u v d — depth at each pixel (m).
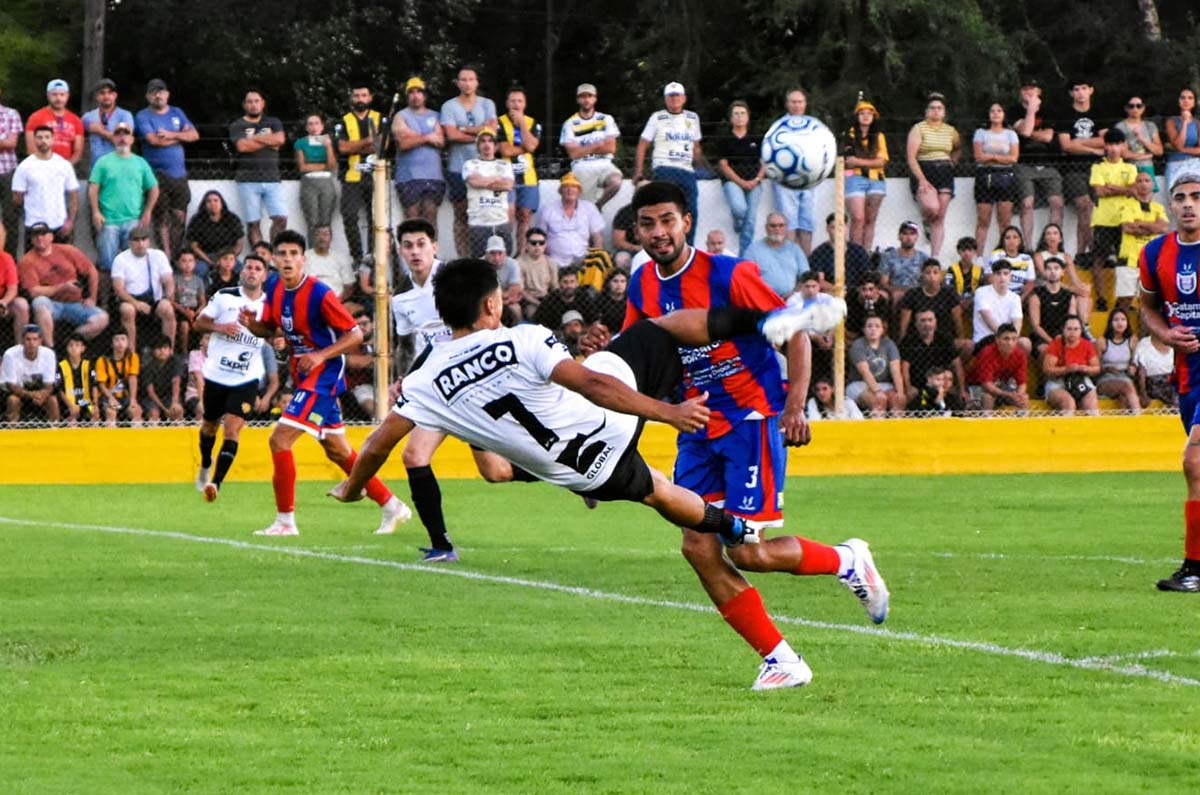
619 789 11.95
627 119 70.00
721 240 37.72
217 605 20.02
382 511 27.77
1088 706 14.49
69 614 19.39
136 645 17.42
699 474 16.83
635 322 16.00
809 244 40.47
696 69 65.69
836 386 38.19
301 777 12.30
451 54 71.44
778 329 13.77
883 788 11.96
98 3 56.56
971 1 62.31
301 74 68.50
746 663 16.39
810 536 27.08
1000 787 11.97
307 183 39.75
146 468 36.97
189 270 38.12
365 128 39.59
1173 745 13.11
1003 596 20.64
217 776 12.35
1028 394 40.44
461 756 12.89
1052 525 28.69
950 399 39.19
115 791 11.95
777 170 31.72
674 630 18.27
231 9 68.44
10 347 37.44
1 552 24.95
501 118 40.44
